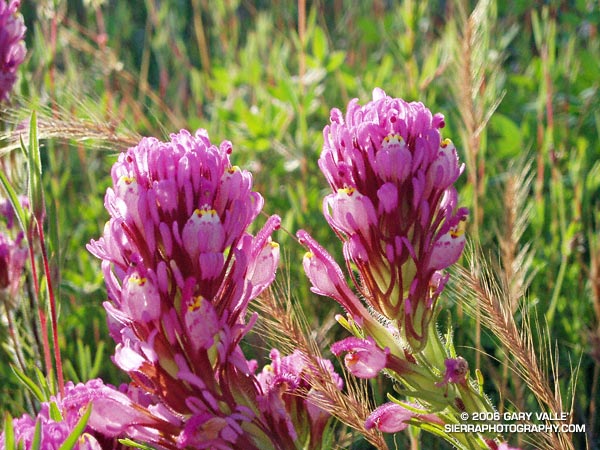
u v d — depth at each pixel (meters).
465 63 0.23
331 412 0.16
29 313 0.22
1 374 0.25
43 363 0.22
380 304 0.15
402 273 0.15
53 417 0.15
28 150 0.17
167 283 0.14
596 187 0.29
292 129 0.36
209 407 0.14
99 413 0.14
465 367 0.15
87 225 0.32
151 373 0.14
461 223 0.18
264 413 0.15
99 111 0.26
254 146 0.32
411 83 0.33
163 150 0.14
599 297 0.23
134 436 0.14
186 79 0.43
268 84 0.37
